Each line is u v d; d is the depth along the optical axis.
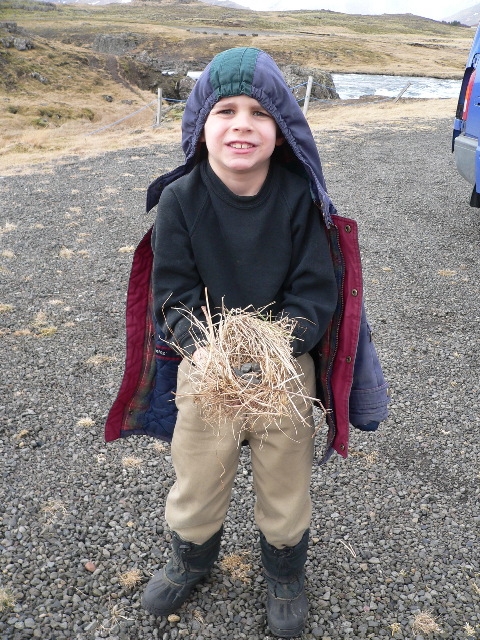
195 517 2.04
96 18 158.25
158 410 2.23
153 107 40.03
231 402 1.65
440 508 2.84
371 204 8.37
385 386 2.14
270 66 1.72
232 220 1.80
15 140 17.78
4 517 2.68
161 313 1.91
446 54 95.06
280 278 1.86
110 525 2.68
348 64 79.62
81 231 7.09
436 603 2.34
